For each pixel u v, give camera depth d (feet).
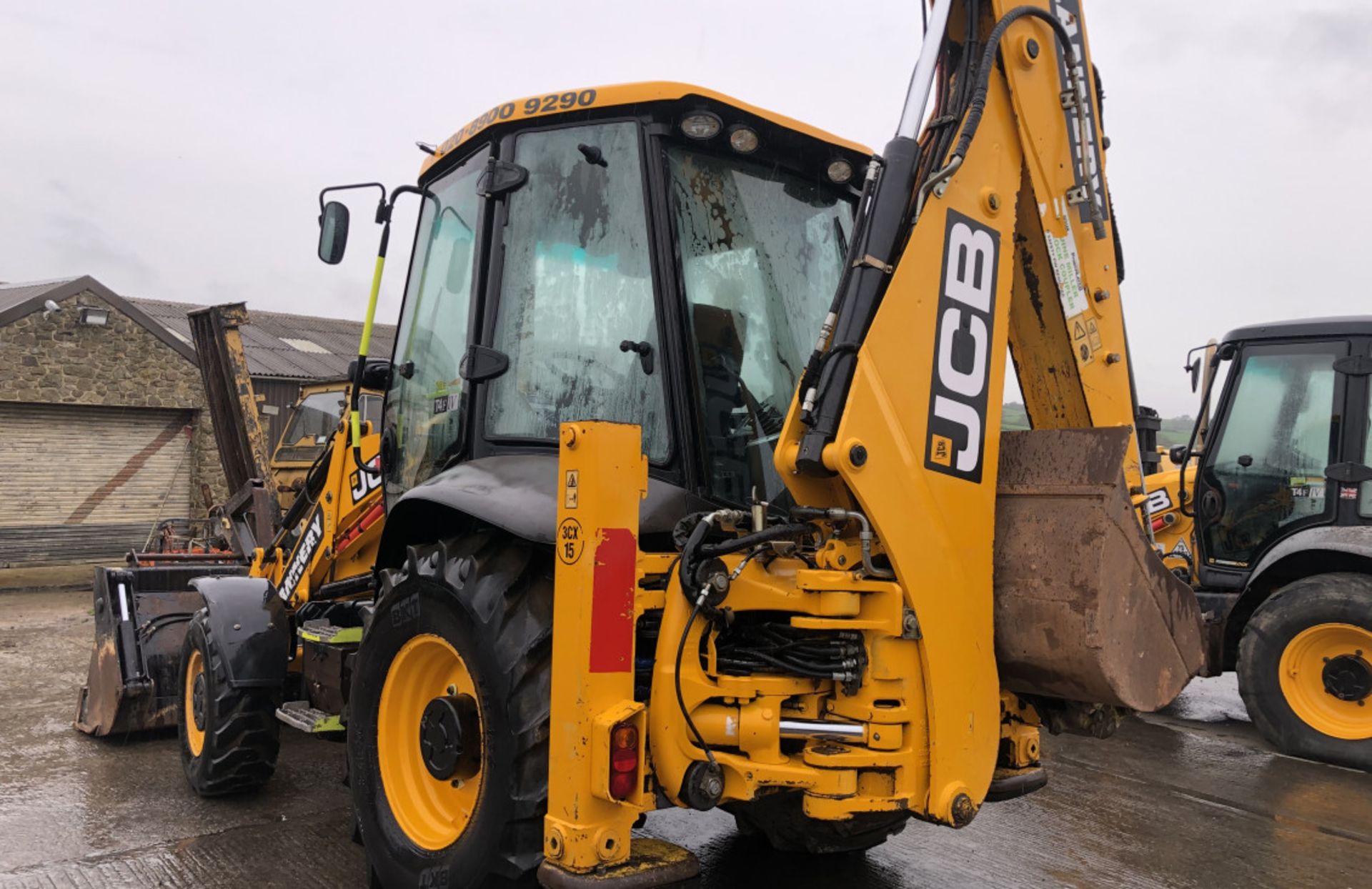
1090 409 9.57
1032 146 9.14
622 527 7.66
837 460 7.64
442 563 9.05
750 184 10.01
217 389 26.61
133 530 48.83
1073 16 9.59
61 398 46.06
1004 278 8.91
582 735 7.43
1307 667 17.65
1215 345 21.83
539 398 9.89
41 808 13.48
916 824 13.46
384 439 12.83
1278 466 20.11
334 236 12.33
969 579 8.29
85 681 21.88
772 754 7.93
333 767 15.66
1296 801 14.82
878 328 8.02
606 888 7.19
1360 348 19.20
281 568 16.24
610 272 9.52
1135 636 8.27
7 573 43.11
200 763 13.62
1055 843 12.74
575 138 9.84
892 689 7.88
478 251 10.44
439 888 8.63
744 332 9.66
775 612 9.02
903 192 8.31
